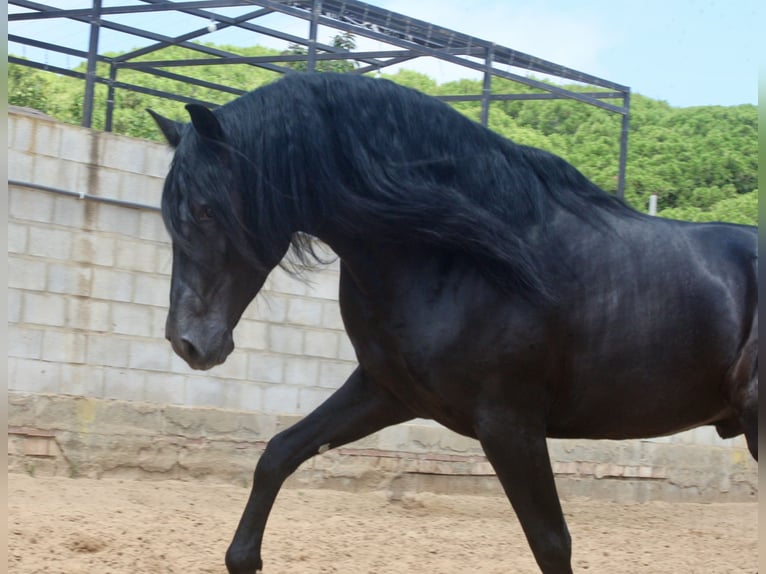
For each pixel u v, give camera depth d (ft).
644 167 62.49
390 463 28.66
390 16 29.63
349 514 24.89
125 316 25.62
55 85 45.65
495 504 28.89
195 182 11.46
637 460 32.86
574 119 65.26
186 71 50.14
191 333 11.56
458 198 12.02
